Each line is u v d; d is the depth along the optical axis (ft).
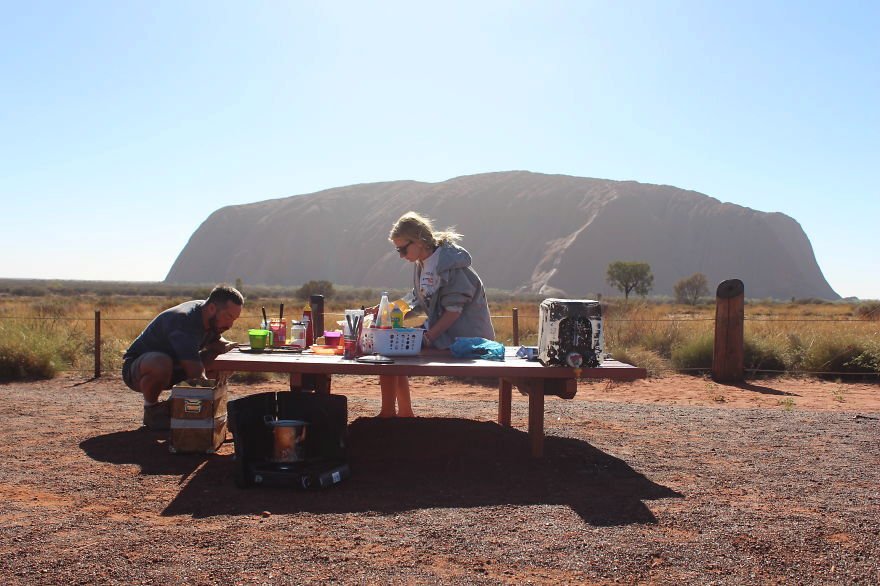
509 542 12.21
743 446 20.29
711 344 42.16
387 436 19.90
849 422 24.34
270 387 33.86
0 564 10.96
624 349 43.86
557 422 23.77
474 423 21.61
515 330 41.73
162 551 11.59
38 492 14.84
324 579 10.58
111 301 157.48
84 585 10.28
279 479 15.33
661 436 21.61
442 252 19.49
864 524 13.39
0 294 260.42
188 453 18.30
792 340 47.47
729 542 12.38
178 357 20.17
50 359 36.45
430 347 19.79
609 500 14.76
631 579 10.82
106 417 23.63
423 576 10.75
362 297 300.40
